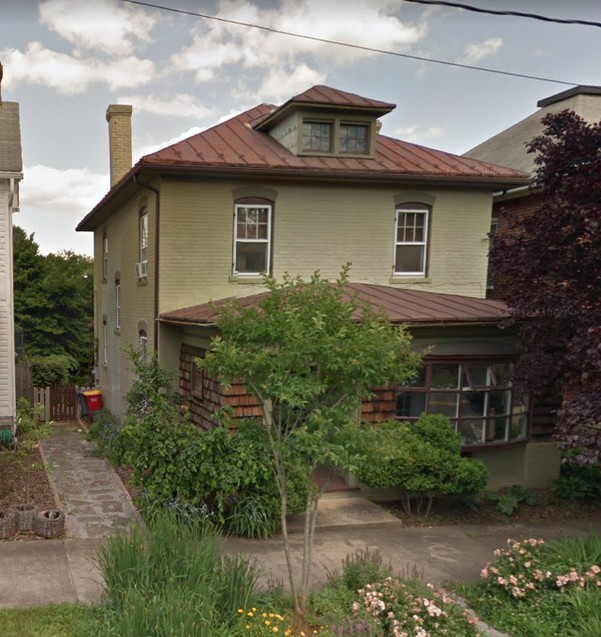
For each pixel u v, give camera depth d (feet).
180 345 42.24
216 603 17.83
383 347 18.04
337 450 17.71
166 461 26.86
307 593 19.75
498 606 21.01
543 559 22.03
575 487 35.86
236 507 27.17
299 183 42.91
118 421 50.01
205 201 41.06
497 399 36.32
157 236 40.55
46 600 19.92
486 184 45.88
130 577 17.79
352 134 45.60
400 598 19.24
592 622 18.67
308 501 19.58
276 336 18.25
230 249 41.78
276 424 20.06
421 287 45.88
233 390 33.12
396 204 45.19
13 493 32.27
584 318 26.99
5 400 43.73
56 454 43.34
